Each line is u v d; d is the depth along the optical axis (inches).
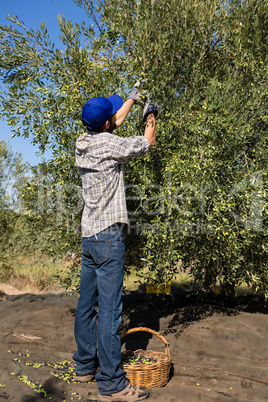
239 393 91.8
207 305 164.9
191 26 126.6
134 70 112.7
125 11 126.2
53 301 191.5
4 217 264.4
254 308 166.2
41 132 119.8
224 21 128.9
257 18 129.1
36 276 278.7
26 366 104.7
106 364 86.6
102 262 90.6
